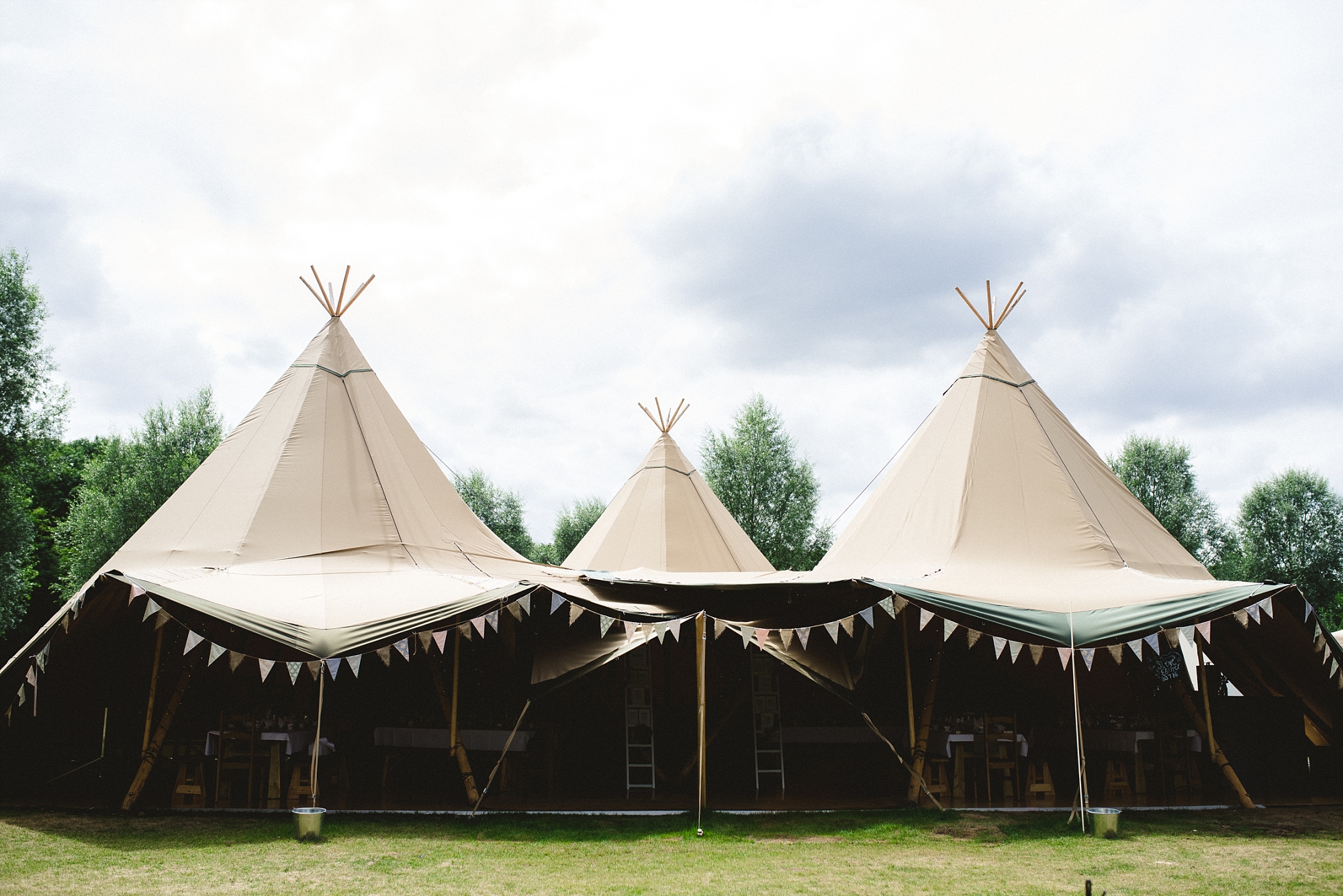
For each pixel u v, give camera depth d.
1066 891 5.56
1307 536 29.94
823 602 9.14
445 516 11.12
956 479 10.70
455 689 8.75
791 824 7.79
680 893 5.42
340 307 11.74
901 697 10.38
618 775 9.80
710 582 9.18
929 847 6.97
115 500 24.91
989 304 12.51
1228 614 7.98
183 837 6.95
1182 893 5.55
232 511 9.37
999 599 8.34
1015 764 9.44
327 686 9.58
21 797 8.64
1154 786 9.91
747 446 28.86
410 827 7.47
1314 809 8.83
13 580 18.73
